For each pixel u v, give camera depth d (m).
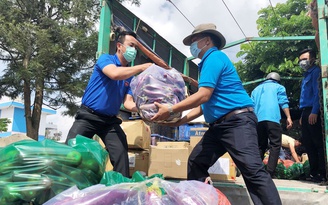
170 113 2.30
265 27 9.61
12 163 1.62
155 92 2.34
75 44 11.94
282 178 4.42
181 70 6.42
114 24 4.22
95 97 2.79
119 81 2.91
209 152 2.66
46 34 11.10
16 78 11.37
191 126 5.17
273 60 9.35
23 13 12.29
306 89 4.06
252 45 9.86
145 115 2.37
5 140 3.53
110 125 2.87
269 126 4.11
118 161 2.77
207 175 2.70
